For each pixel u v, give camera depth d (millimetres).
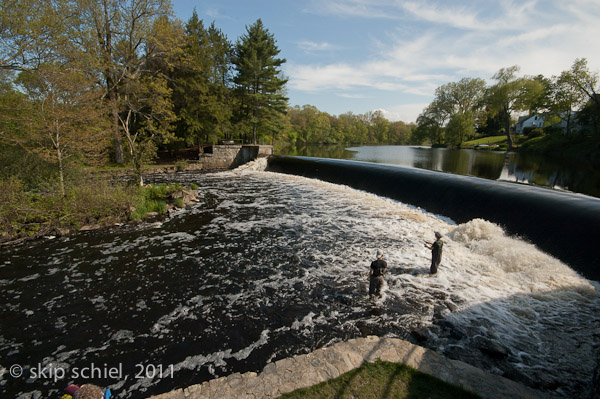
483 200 13867
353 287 8523
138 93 29719
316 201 18984
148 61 32812
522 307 7215
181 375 5492
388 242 11797
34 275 9469
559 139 41906
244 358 5891
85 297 8227
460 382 4668
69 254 11055
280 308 7586
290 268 9789
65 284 8930
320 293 8258
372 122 143375
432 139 80312
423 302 7613
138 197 16594
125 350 6207
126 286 8797
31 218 13078
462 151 55406
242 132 46969
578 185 19547
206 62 38281
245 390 4703
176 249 11500
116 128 25125
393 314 7168
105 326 6992
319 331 6660
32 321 7188
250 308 7613
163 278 9250
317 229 13539
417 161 37438
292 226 14031
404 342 5777
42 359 5988
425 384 4637
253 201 19250
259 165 35438
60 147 15453
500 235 11328
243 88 43875
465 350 5836
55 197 14172
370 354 5426
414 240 11977
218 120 38594
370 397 4398
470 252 10602
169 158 42094
